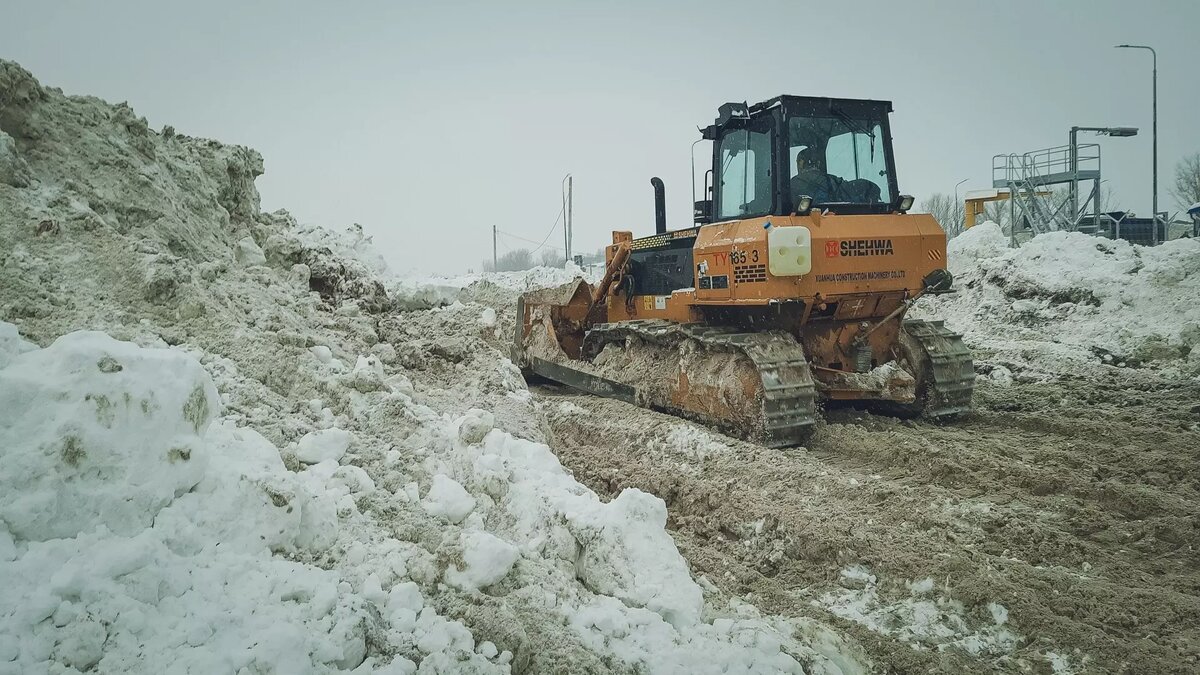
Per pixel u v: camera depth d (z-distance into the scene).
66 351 2.88
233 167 7.84
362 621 2.71
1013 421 8.20
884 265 7.63
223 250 6.59
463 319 8.20
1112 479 6.14
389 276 11.02
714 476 6.49
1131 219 20.89
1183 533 5.09
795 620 4.09
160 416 2.93
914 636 4.13
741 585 4.75
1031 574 4.56
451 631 2.87
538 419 6.50
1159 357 11.80
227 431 3.53
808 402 7.32
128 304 4.57
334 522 3.37
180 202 6.42
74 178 5.35
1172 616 4.14
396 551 3.32
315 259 8.01
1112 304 13.38
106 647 2.31
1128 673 3.70
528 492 4.06
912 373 8.23
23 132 5.27
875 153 8.31
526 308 11.39
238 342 4.70
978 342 13.61
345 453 4.01
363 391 4.62
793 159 7.90
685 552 5.21
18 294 4.14
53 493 2.60
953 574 4.54
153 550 2.62
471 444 4.29
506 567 3.31
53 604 2.30
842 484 5.97
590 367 9.91
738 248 7.69
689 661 3.20
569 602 3.40
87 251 4.72
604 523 3.75
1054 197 22.50
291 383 4.60
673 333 8.55
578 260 33.91
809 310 7.55
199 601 2.58
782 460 6.55
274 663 2.40
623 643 3.24
